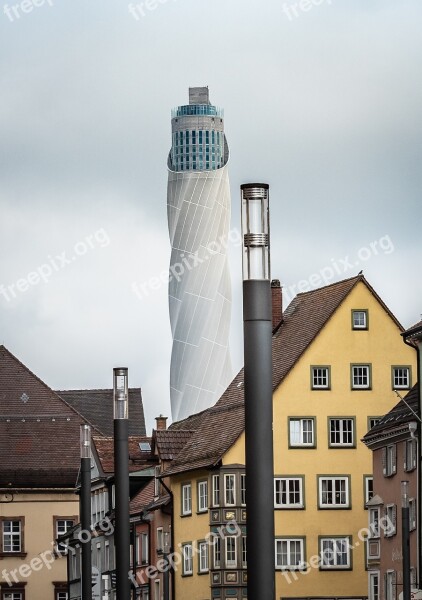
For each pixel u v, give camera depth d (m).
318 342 141.38
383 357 142.12
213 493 137.75
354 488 139.88
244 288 32.81
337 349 141.62
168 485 150.88
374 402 141.38
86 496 79.38
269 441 32.09
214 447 141.50
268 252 33.06
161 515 153.12
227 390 154.62
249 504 31.86
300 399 140.38
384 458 122.06
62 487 199.00
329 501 139.62
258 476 31.91
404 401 120.62
